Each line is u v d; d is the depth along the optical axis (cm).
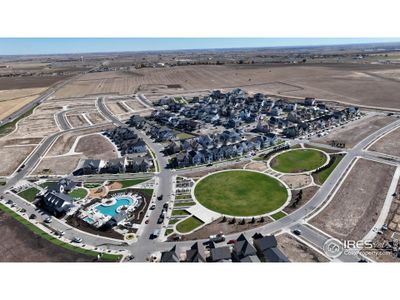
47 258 6512
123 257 6531
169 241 7038
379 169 9962
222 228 7406
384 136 12975
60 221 7919
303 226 7356
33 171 10881
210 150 11425
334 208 8000
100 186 9644
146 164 10688
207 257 6494
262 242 6462
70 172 10700
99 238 7219
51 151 12762
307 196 8612
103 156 12075
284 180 9600
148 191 9238
